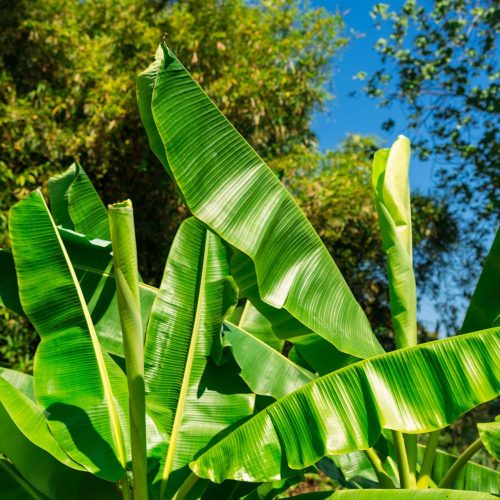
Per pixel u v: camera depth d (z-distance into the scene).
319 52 8.54
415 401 1.92
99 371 2.53
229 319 3.69
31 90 7.36
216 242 3.20
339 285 2.37
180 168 1.99
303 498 2.22
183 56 7.42
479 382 1.87
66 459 2.18
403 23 8.94
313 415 1.99
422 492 1.96
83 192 3.30
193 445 2.65
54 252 2.56
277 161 7.84
